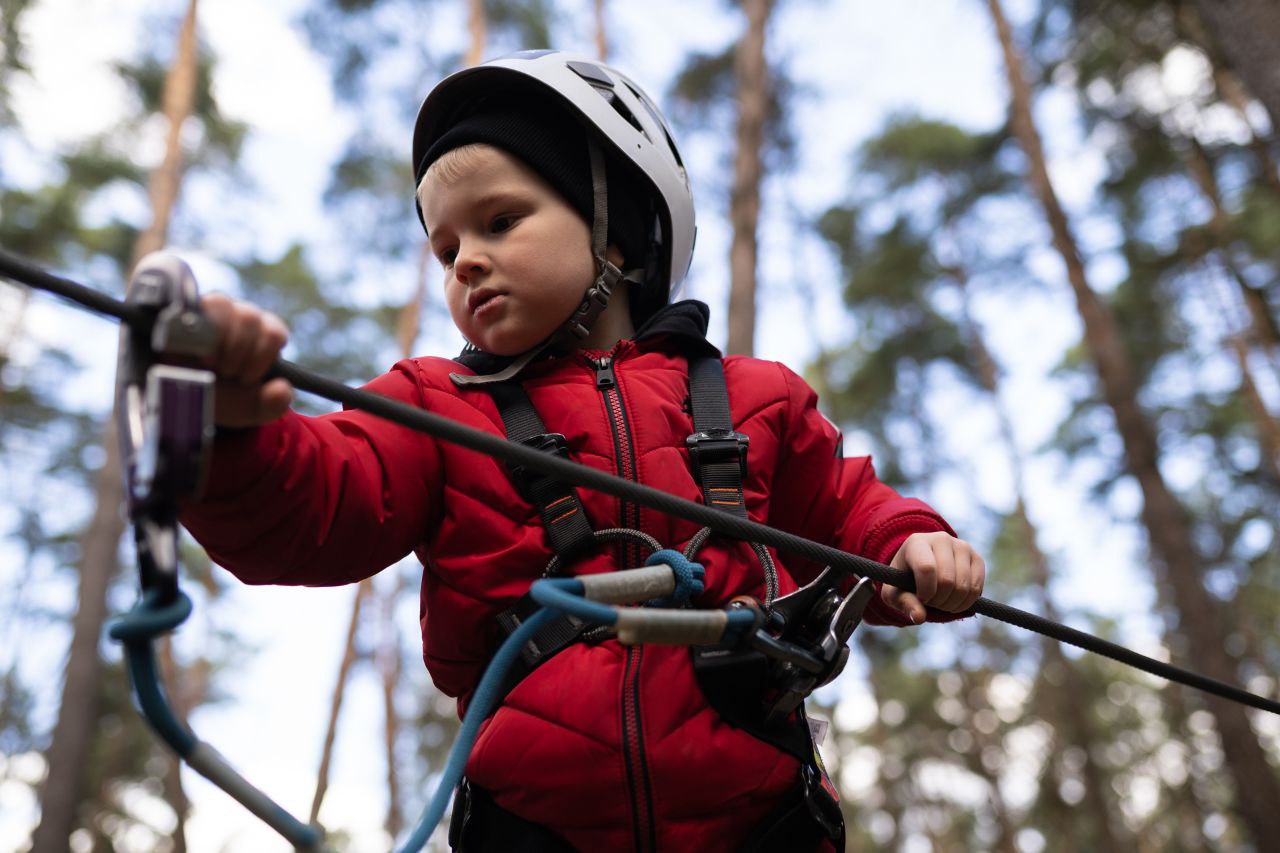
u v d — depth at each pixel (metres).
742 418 1.44
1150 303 14.47
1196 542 15.18
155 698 0.70
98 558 11.07
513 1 13.14
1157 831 20.25
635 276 1.54
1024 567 19.28
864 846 19.95
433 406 1.33
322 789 8.53
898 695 20.64
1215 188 12.71
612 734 1.18
